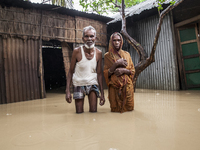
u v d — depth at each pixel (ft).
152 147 4.90
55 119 8.52
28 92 18.57
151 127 6.74
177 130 6.29
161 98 15.21
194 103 12.12
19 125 7.58
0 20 17.29
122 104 9.83
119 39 10.34
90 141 5.46
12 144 5.35
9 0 17.40
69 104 13.94
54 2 24.54
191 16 22.54
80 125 7.29
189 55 23.17
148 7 24.27
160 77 24.63
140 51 20.12
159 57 24.77
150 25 25.90
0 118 9.21
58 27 22.20
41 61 19.94
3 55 17.17
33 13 19.81
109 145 5.11
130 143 5.23
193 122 7.29
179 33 23.90
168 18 23.54
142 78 27.30
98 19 26.43
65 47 23.66
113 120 8.02
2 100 16.66
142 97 16.31
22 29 18.69
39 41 20.06
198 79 22.66
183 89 23.49
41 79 19.66
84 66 10.11
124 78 9.82
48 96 21.24
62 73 35.24
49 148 5.00
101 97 10.53
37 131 6.61
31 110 11.59
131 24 28.58
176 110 9.83
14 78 17.70
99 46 27.04
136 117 8.48
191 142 5.18
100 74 10.85
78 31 24.07
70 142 5.42
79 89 10.06
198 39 22.52
